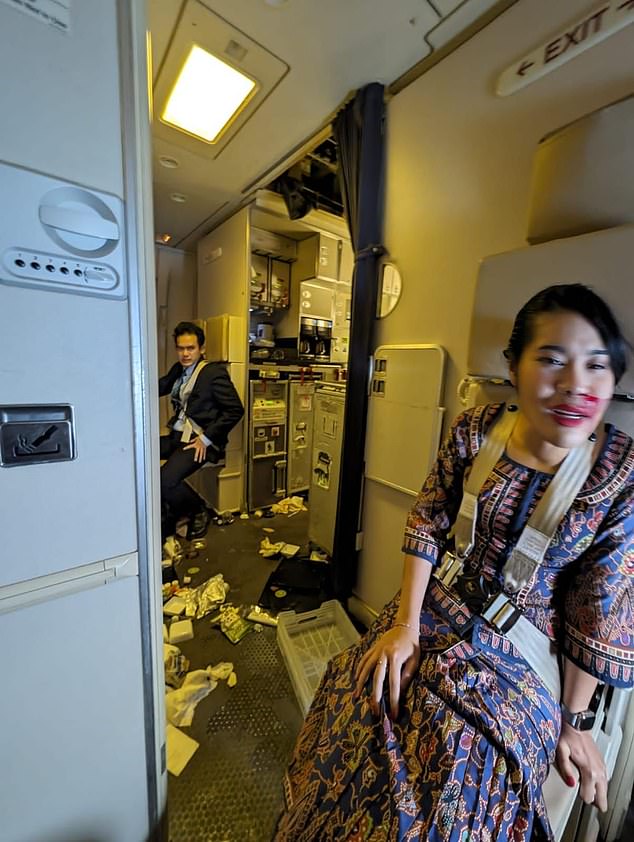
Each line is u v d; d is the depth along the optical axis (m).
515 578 0.67
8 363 0.45
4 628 0.49
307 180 2.38
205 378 2.28
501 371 0.88
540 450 0.67
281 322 3.14
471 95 1.07
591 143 0.71
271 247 2.77
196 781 0.98
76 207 0.47
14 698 0.51
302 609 1.67
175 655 1.37
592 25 0.80
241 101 1.44
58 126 0.45
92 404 0.53
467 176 1.10
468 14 1.01
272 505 2.89
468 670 0.60
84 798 0.60
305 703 1.16
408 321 1.33
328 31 1.10
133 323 0.55
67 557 0.53
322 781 0.57
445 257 1.18
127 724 0.63
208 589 1.77
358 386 1.50
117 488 0.57
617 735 0.73
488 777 0.49
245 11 1.05
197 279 3.31
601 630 0.61
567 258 0.74
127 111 0.50
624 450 0.63
